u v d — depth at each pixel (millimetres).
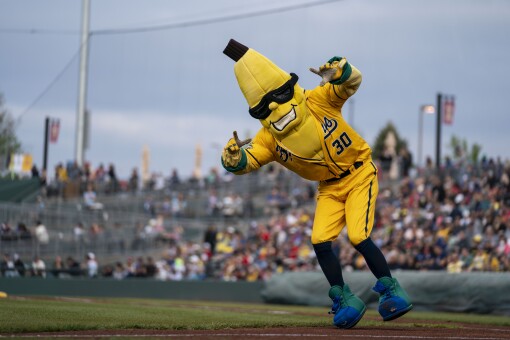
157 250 47875
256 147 14859
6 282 36781
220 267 43688
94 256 43281
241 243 46438
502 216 36625
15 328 12562
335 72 13812
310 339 11680
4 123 59281
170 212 54062
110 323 14188
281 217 48906
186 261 43906
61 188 50594
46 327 12875
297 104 14211
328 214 14734
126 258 46375
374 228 42875
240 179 57719
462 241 35594
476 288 28172
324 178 14680
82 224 45281
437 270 34469
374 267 14398
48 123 53750
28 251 41594
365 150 14664
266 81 14242
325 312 24812
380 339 11984
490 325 18016
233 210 53031
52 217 45031
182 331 13031
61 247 43562
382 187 49031
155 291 38375
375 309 30734
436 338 12320
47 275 40344
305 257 41906
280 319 17953
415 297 30078
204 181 58938
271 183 56719
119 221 48406
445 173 46719
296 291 33781
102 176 57719
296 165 14578
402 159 51062
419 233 38375
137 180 55062
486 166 44656
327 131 14289
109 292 38188
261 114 14344
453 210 38625
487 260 33031
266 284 35094
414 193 43906
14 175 51594
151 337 11555
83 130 57500
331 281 14609
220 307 28094
